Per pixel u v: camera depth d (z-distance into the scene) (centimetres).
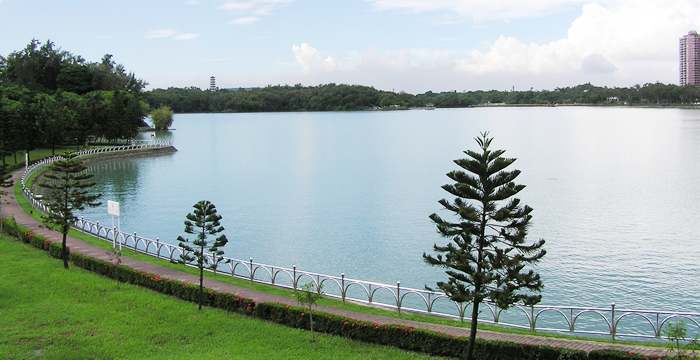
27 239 4753
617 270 4912
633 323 3741
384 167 12319
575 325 3691
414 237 6191
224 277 3891
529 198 8300
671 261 5159
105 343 2648
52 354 2488
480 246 2655
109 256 4344
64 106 13412
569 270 4925
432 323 2922
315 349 2605
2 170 5756
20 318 2952
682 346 2525
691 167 11319
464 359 2492
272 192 9238
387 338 2659
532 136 19750
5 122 9388
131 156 14038
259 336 2770
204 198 8681
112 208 4725
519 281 2495
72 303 3219
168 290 3462
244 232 6500
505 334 2730
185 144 18388
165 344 2659
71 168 4266
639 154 13838
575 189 9044
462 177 2616
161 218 7200
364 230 6550
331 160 13812
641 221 6750
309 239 6150
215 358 2470
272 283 3744
